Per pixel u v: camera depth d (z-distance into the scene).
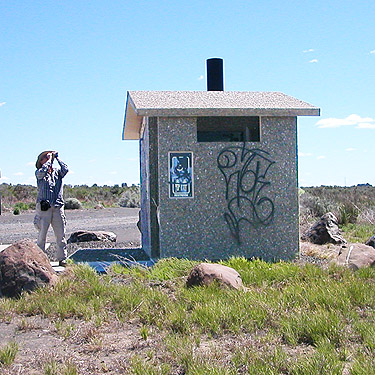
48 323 6.63
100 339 5.82
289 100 12.97
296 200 12.42
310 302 6.86
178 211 11.91
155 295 7.37
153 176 12.70
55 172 10.95
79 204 40.84
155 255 12.59
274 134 12.35
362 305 6.90
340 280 8.39
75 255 13.08
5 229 22.77
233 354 5.25
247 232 12.17
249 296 7.12
